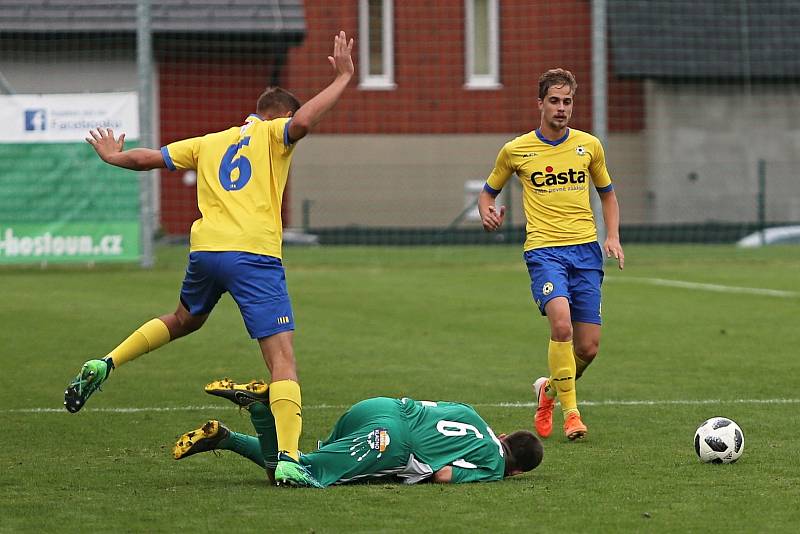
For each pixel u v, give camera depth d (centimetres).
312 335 4769
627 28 11650
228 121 10450
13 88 9875
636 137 11900
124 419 3175
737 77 11781
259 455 2398
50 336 4684
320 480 2345
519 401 3453
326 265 7719
